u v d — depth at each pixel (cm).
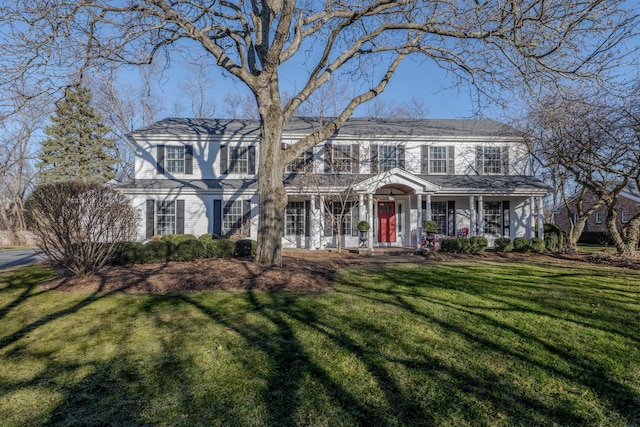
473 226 1706
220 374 382
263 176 971
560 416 312
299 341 475
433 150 1903
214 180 1814
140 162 1808
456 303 672
